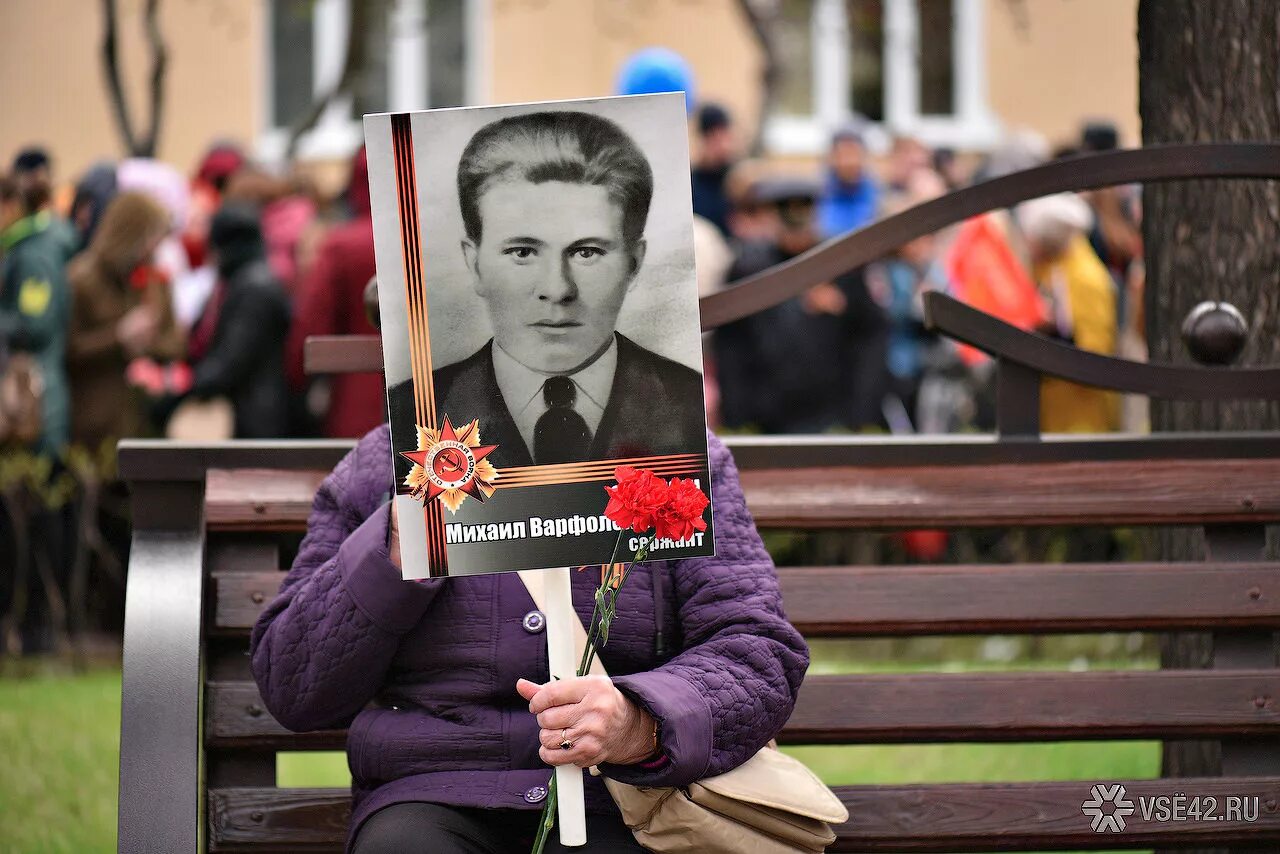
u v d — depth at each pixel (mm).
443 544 4582
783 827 4797
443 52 26500
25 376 13133
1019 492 5828
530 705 4578
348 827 5527
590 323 4625
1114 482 5855
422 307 4605
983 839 5621
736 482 5152
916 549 13141
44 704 11062
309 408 13359
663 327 4633
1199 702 5707
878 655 13273
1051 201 13734
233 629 5641
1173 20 7352
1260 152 5977
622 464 4621
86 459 13117
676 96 4637
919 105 26125
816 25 24984
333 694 4902
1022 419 5926
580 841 4602
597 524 4602
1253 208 7156
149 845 4992
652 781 4613
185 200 16016
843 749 10477
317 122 18812
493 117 4613
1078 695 5691
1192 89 7297
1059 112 25812
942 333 5883
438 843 4684
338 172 26625
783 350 14547
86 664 12750
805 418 14664
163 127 26484
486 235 4617
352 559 4828
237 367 13195
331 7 26734
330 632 4824
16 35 26391
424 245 4605
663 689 4617
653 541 4609
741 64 25906
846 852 5621
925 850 5641
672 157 4641
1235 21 7215
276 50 26938
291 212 14805
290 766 10070
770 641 4879
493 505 4594
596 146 4629
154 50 19344
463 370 4605
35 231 13438
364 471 5207
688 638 4973
